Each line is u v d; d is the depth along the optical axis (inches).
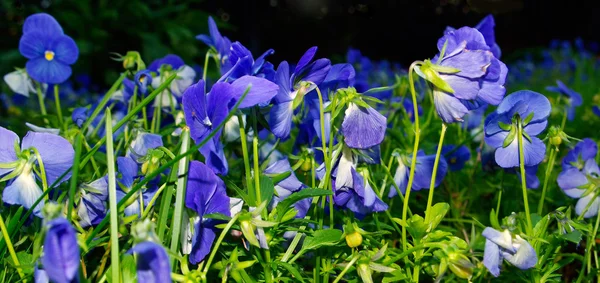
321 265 27.4
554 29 319.6
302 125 30.6
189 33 141.2
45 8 151.0
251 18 257.6
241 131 25.6
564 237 26.4
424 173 29.1
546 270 27.6
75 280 21.3
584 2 313.0
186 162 23.7
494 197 36.6
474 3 328.8
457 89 24.8
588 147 31.8
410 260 26.7
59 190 26.0
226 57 31.9
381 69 104.7
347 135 25.5
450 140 43.5
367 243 26.3
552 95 111.3
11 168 24.4
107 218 23.6
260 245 24.4
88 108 33.1
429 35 301.1
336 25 299.0
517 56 229.3
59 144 24.9
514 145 26.8
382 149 39.1
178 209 23.5
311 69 26.1
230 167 32.7
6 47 154.0
